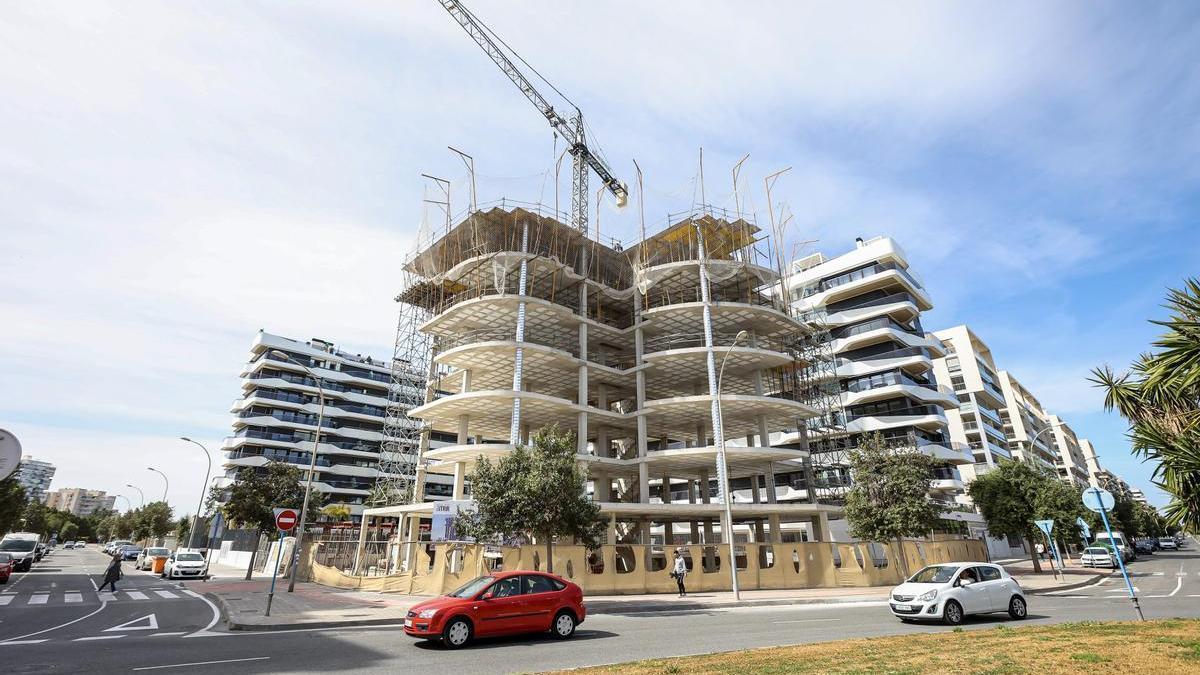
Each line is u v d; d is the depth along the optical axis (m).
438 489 80.69
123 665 10.45
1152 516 84.56
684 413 43.81
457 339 45.19
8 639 13.36
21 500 52.50
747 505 38.03
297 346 81.25
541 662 10.62
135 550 61.16
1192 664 8.05
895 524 29.58
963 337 67.06
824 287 61.59
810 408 43.19
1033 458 67.56
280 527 18.02
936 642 10.84
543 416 43.50
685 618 17.92
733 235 47.44
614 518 36.47
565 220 46.38
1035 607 18.88
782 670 8.59
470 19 58.72
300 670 10.03
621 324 50.81
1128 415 11.78
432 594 23.00
